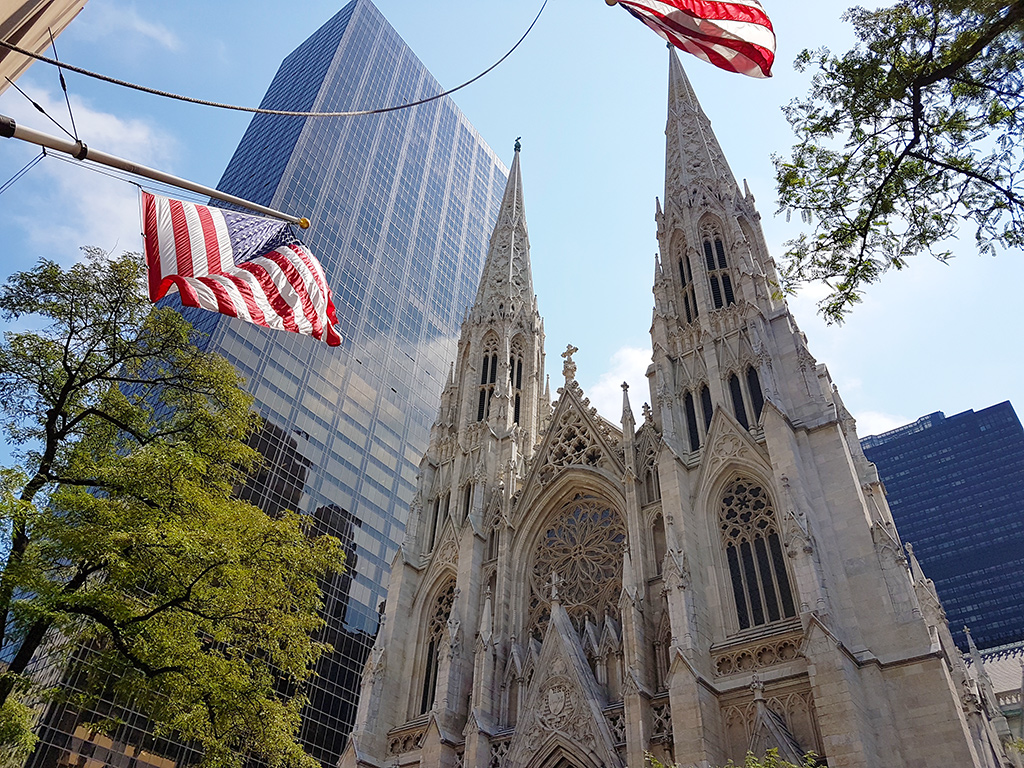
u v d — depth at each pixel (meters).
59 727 60.25
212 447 28.33
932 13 20.38
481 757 42.53
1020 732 78.12
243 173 134.75
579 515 53.22
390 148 154.25
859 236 22.44
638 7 23.45
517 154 96.38
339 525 99.50
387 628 54.44
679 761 34.53
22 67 21.56
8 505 21.20
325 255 121.62
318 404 105.06
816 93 22.58
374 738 49.12
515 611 50.62
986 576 193.38
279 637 26.91
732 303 54.41
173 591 24.14
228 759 24.12
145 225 22.34
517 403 69.31
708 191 63.88
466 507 59.66
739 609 41.09
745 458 45.06
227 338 95.44
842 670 33.31
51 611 21.33
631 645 40.81
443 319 145.25
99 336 26.75
